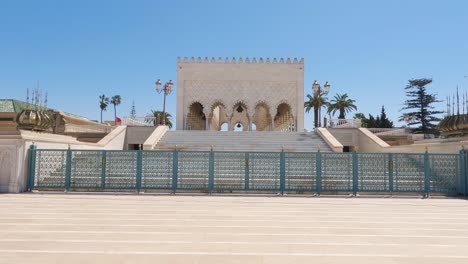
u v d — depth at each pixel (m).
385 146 17.44
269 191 11.22
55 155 11.12
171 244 5.02
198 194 10.91
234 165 11.37
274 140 20.22
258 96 30.95
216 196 10.53
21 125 11.83
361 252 4.74
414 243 5.24
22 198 9.47
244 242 5.18
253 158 11.34
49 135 12.41
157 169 11.18
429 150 13.32
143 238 5.32
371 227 6.31
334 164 11.33
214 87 30.94
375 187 11.18
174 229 5.95
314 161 11.37
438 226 6.45
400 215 7.59
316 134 21.31
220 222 6.59
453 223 6.73
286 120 34.38
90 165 11.16
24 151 10.80
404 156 11.32
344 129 21.34
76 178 11.09
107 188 11.07
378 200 10.05
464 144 11.33
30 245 4.88
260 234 5.68
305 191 11.20
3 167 10.63
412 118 51.06
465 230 6.12
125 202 9.02
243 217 7.13
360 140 21.06
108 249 4.73
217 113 44.00
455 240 5.43
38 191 10.91
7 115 18.39
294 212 7.84
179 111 30.67
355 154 11.33
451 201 9.95
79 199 9.45
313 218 7.13
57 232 5.63
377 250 4.84
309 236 5.59
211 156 11.23
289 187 11.23
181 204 8.81
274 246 4.99
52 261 4.20
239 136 20.84
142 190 11.23
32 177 10.95
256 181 11.21
